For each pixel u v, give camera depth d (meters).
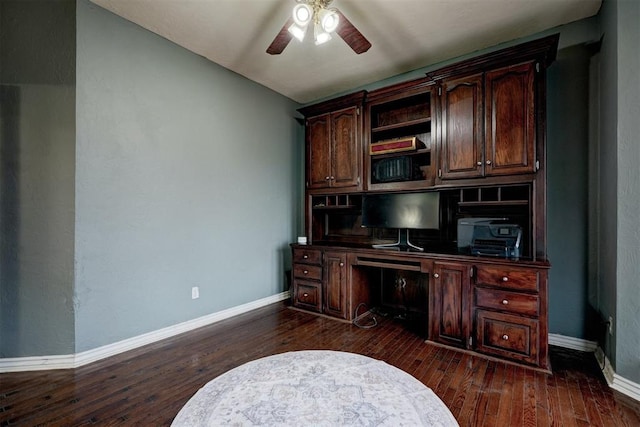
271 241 3.83
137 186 2.57
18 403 1.78
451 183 2.71
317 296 3.38
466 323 2.44
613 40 2.02
